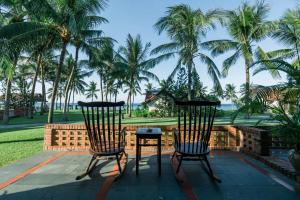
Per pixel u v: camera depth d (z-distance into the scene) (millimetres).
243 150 4852
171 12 12398
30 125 13711
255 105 3631
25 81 28062
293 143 3232
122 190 2801
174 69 13828
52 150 5125
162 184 2992
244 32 14023
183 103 3156
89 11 9477
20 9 10891
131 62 21922
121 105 3371
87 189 2834
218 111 18734
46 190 2803
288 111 3752
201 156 3164
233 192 2725
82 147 5152
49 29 8547
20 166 3838
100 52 13875
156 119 16812
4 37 7648
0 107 26484
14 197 2602
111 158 4191
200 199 2539
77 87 38719
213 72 12922
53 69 26219
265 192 2719
